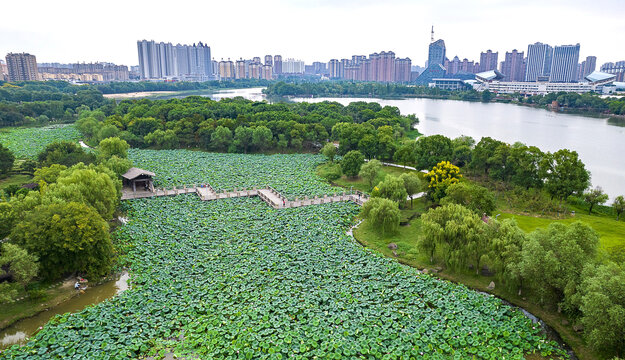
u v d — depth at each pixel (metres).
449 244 68.12
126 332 52.69
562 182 95.12
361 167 116.75
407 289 62.72
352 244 78.56
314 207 98.31
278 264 70.19
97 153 150.50
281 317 55.53
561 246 54.28
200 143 176.00
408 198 106.50
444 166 99.81
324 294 60.88
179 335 52.09
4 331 54.44
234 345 49.97
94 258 64.69
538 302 59.56
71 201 71.94
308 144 177.12
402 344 50.47
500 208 97.38
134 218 89.81
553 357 49.25
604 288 46.66
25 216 66.19
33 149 162.00
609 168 149.38
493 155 115.56
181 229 84.31
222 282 64.06
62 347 49.53
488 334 52.09
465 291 61.84
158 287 62.50
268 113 197.50
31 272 57.72
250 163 144.62
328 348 49.66
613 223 87.00
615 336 45.16
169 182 118.69
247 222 88.75
